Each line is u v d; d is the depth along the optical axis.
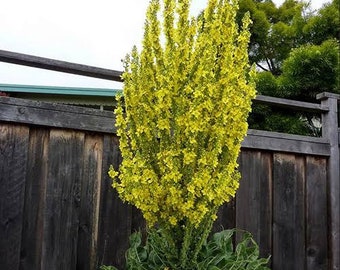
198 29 2.18
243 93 2.29
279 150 3.31
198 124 2.06
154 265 2.41
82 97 8.50
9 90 7.80
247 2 11.14
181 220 2.22
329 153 3.54
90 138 2.68
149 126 2.14
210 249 2.49
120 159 2.76
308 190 3.45
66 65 2.61
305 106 3.46
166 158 2.07
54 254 2.48
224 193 2.18
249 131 3.20
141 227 2.80
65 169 2.56
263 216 3.22
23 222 2.41
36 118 2.48
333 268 3.44
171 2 2.14
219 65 2.16
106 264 2.64
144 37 2.15
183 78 2.10
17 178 2.41
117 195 2.73
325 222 3.50
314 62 8.80
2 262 2.32
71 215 2.55
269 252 3.22
